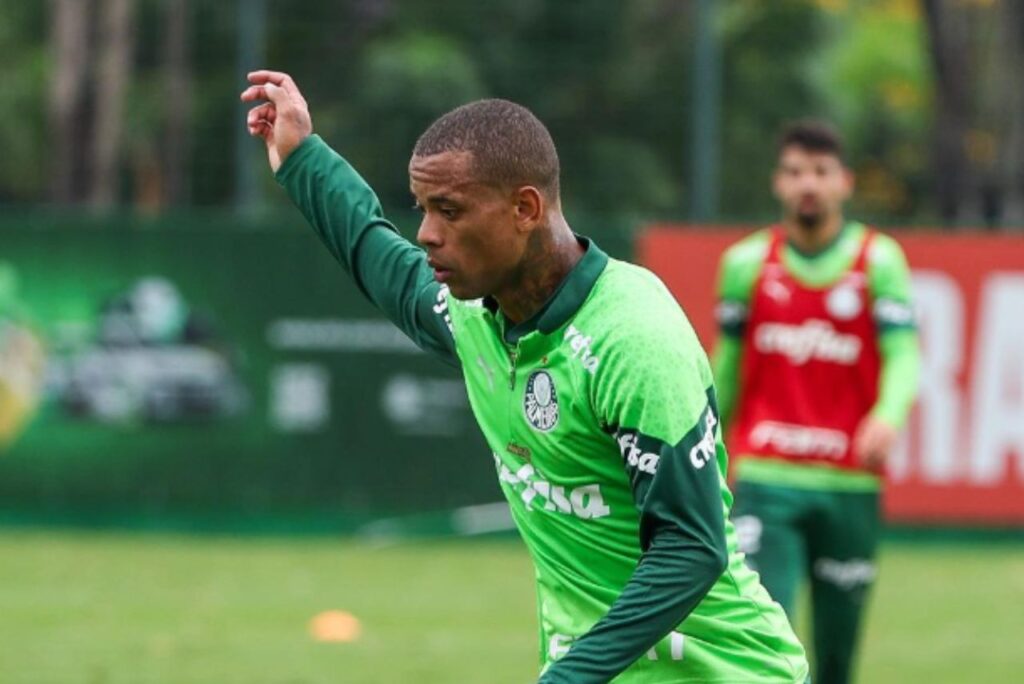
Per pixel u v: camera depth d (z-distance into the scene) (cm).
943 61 7488
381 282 1583
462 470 5328
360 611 4141
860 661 3594
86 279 5241
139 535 5316
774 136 7712
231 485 5306
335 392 5294
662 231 5197
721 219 6956
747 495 2823
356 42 6838
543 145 1345
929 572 4891
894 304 2769
